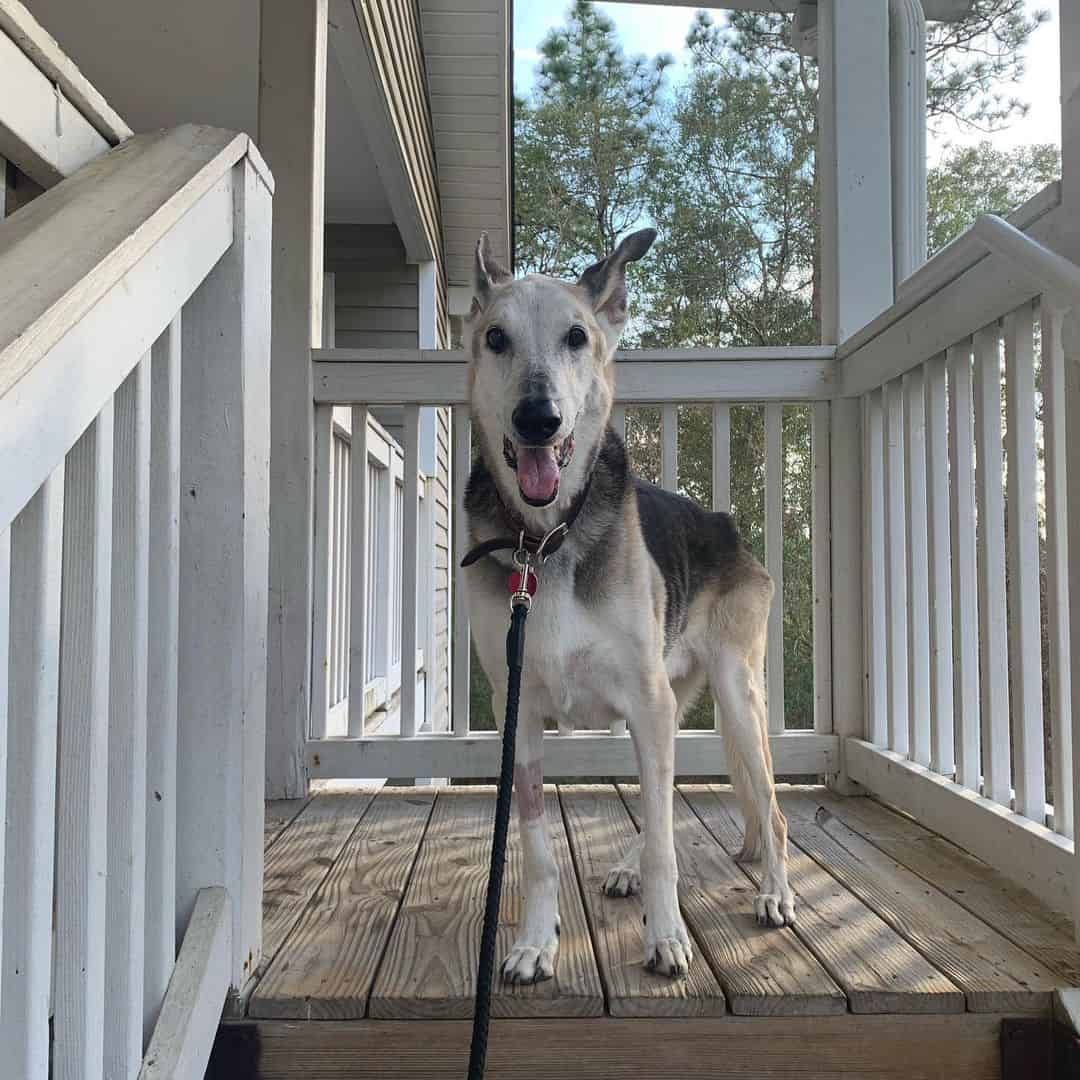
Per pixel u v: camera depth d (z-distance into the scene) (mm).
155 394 1547
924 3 4395
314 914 2088
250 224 1796
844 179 3326
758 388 3258
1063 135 1968
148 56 4887
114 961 1366
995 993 1631
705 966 1774
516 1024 1639
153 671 1556
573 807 3062
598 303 2273
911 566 2832
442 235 8844
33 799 1096
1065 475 1962
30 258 1152
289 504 3109
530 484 1877
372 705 4984
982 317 2297
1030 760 2189
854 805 3062
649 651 1947
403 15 5613
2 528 957
